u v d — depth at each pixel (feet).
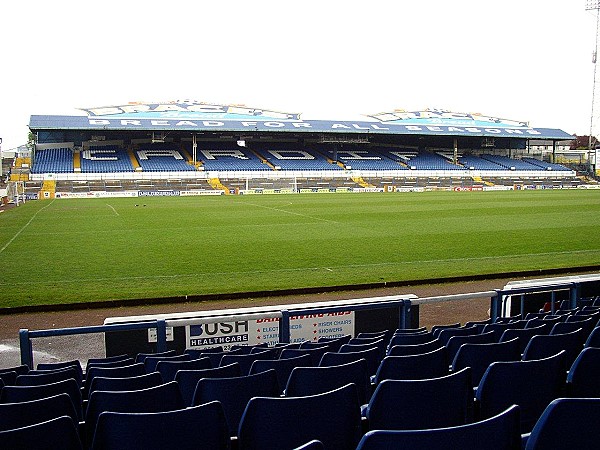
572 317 25.73
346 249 68.95
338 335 31.07
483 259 61.87
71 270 56.80
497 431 9.22
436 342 20.52
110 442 10.76
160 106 270.46
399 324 31.09
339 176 238.48
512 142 292.61
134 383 16.10
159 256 64.75
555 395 14.64
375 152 273.54
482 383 13.79
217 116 252.42
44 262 61.36
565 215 110.52
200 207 137.80
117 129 213.87
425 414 12.75
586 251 66.85
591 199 160.76
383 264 59.00
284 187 223.71
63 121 220.23
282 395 17.13
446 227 90.84
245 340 30.19
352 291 48.52
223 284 49.83
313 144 273.33
